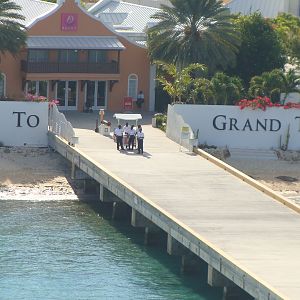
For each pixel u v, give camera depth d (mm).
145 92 151500
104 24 149250
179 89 134625
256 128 132000
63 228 105250
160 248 100000
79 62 147375
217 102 134750
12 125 130250
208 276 89062
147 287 90375
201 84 134625
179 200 101750
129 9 167500
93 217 109438
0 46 139375
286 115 132250
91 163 113938
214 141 131625
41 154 127500
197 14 144000
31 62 145000
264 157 130750
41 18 146500
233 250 87750
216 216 96812
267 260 85562
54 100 144250
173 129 128750
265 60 149625
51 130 130250
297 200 116375
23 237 101875
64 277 92062
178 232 93812
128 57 150500
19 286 89938
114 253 98312
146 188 105500
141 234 104250
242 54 149250
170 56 144750
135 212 103438
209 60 144250
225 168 114188
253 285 81438
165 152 122062
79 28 148250
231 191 105688
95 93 150125
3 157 125750
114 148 122812
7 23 139500
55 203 114125
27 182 119875
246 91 143625
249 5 192875
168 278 92375
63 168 124250
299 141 132750
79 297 88000
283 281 81312
